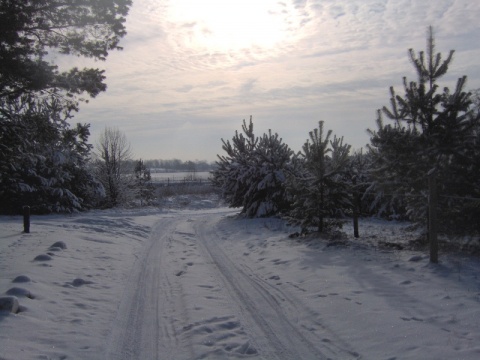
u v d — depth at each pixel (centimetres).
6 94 1331
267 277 897
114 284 855
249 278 898
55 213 2561
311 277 842
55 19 1262
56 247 1119
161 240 1519
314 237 1246
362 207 1995
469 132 881
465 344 483
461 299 619
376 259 915
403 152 909
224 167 2470
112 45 1355
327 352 508
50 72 1275
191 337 570
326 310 646
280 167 2144
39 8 1211
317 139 1241
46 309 659
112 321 641
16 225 1617
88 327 607
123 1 1304
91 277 887
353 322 588
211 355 513
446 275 737
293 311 664
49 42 1303
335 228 1386
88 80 1348
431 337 511
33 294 711
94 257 1091
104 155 3494
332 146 1250
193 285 844
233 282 869
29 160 2323
